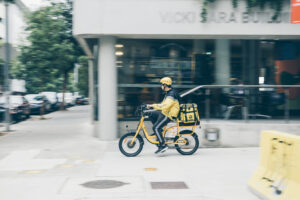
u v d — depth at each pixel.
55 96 28.67
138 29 9.56
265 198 4.54
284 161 4.40
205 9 9.44
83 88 42.31
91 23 9.54
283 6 9.50
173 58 10.87
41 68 18.70
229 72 11.01
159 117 7.64
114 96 10.13
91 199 4.74
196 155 7.98
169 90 7.64
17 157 7.91
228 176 6.02
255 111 9.53
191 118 7.84
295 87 9.57
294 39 11.23
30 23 18.83
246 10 9.51
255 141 9.13
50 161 7.41
